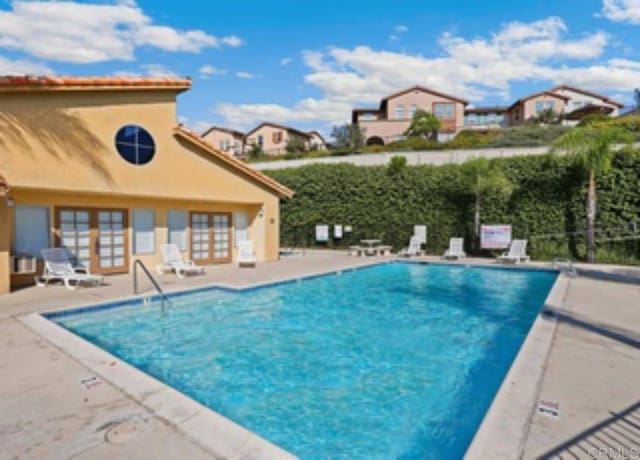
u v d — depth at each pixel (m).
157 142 12.95
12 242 10.67
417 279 14.05
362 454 3.95
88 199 12.15
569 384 4.31
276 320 8.82
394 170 20.45
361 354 6.75
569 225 16.55
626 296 9.09
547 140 29.66
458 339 7.55
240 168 15.57
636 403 3.88
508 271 15.02
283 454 3.08
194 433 3.36
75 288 10.21
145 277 12.23
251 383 5.61
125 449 3.12
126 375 4.59
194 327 8.18
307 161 28.42
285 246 23.72
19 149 9.75
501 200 17.80
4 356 5.20
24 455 3.06
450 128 49.97
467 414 4.71
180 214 14.74
